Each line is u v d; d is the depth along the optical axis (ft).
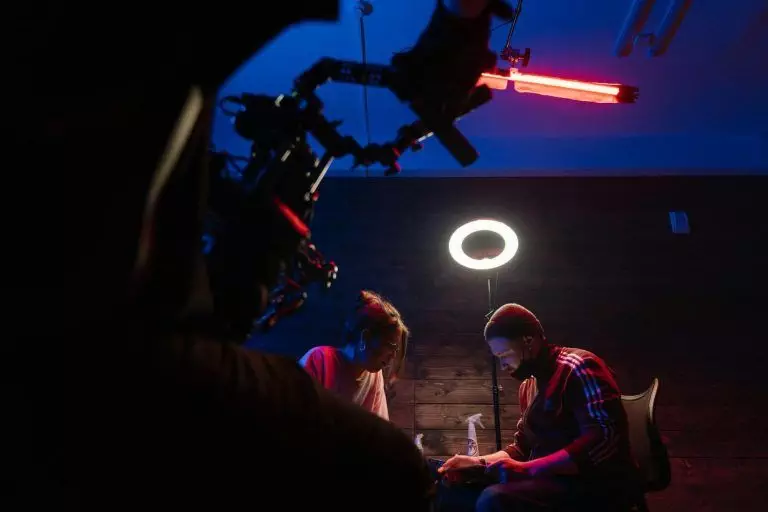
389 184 13.32
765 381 11.69
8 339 1.08
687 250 12.73
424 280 12.53
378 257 12.72
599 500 6.49
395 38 9.58
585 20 9.34
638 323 12.14
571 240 12.82
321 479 1.57
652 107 12.01
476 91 2.17
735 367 11.80
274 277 2.00
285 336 12.03
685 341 12.00
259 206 1.97
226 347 1.58
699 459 11.10
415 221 13.03
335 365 7.16
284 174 2.06
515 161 13.04
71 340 1.16
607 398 6.81
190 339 1.47
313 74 2.19
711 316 12.19
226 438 1.40
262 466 1.46
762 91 11.36
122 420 1.24
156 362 1.31
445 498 7.14
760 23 9.44
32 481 1.15
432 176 13.33
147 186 1.16
